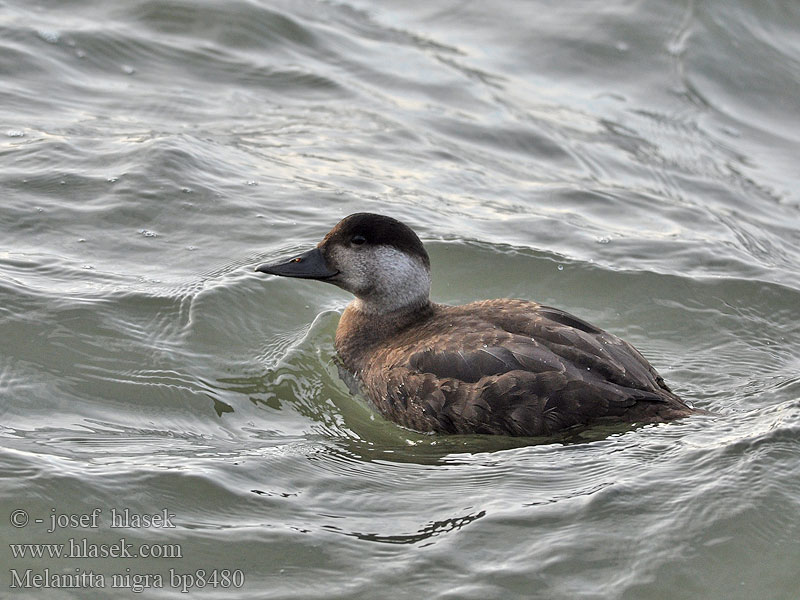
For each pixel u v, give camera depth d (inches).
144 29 730.2
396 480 365.1
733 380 437.4
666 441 370.6
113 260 494.0
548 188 620.1
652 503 342.0
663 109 728.3
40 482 345.4
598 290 514.0
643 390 385.4
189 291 476.1
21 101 624.7
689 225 591.2
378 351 439.2
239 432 401.4
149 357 434.3
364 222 449.7
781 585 316.2
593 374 383.9
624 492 346.3
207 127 631.2
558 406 378.3
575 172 649.6
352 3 828.6
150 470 358.3
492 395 383.6
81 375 418.3
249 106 668.1
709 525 333.4
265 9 773.9
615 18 810.8
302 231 533.3
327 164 609.9
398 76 737.0
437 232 545.0
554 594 309.1
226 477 359.3
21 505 335.6
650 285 516.1
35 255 488.1
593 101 731.4
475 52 780.0
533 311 418.3
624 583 313.9
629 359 395.5
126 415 401.4
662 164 668.1
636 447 370.0
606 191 624.7
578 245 551.2
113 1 754.2
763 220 616.1
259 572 316.5
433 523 338.3
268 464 372.2
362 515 343.6
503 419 383.6
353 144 639.1
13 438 373.1
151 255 502.0
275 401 426.6
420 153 640.4
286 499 350.6
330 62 741.9
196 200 547.5
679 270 531.2
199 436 394.0
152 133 608.1
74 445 374.3
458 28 810.8
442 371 397.1
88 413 398.9
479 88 734.5
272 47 743.7
